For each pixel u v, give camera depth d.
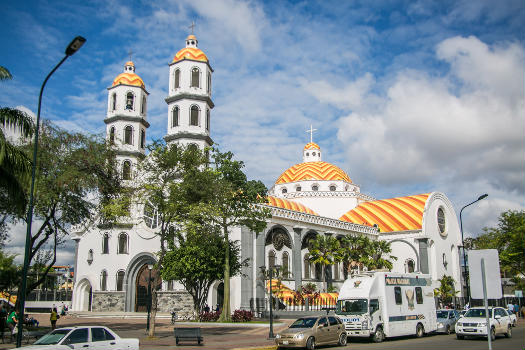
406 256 63.69
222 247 39.09
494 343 25.03
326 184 73.56
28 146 27.20
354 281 27.39
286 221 49.75
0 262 44.56
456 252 69.56
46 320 43.78
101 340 16.36
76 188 28.34
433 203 67.31
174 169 30.03
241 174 38.16
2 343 23.95
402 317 28.05
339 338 24.27
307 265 52.25
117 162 31.94
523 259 48.06
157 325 37.16
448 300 61.97
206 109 51.09
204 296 40.84
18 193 20.17
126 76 55.69
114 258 51.09
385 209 68.31
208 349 22.03
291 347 23.20
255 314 42.88
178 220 28.62
